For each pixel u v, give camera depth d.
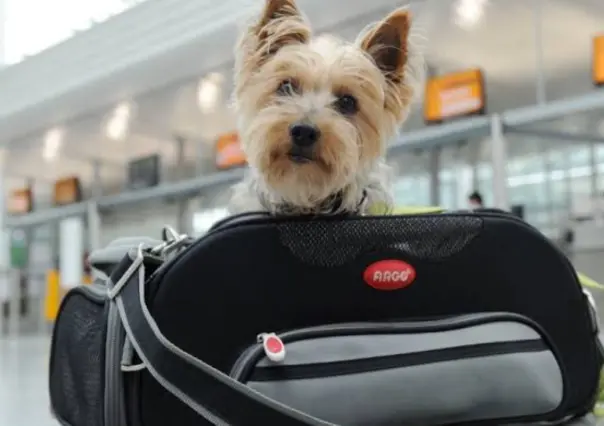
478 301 0.67
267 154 0.72
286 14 0.79
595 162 2.98
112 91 3.33
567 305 0.70
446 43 2.62
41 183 5.18
